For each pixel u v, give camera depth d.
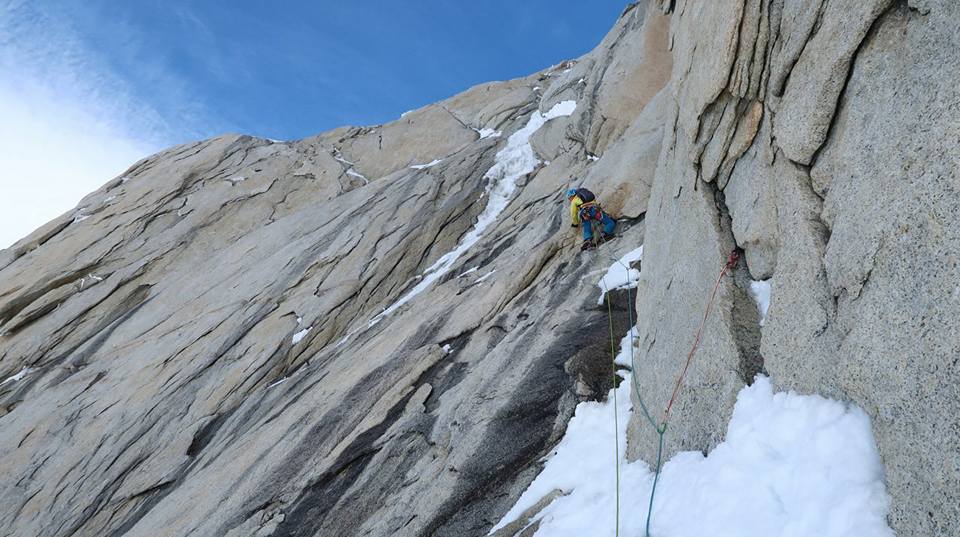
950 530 2.27
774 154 4.59
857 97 3.58
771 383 3.88
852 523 2.65
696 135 5.94
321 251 16.47
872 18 3.45
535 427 6.90
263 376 13.51
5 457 12.95
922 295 2.67
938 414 2.45
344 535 6.80
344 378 10.04
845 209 3.44
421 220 16.83
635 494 4.61
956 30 2.77
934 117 2.80
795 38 4.32
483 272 12.44
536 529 5.18
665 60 13.56
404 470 7.27
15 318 17.02
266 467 8.71
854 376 3.05
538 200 15.17
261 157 22.02
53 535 11.09
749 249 4.80
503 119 23.20
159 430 12.65
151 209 19.92
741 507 3.25
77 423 13.38
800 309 3.74
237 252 18.00
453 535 6.09
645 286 6.97
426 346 9.77
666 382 5.28
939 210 2.65
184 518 8.73
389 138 23.58
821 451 3.04
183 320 15.77
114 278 17.78
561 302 9.13
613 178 11.32
